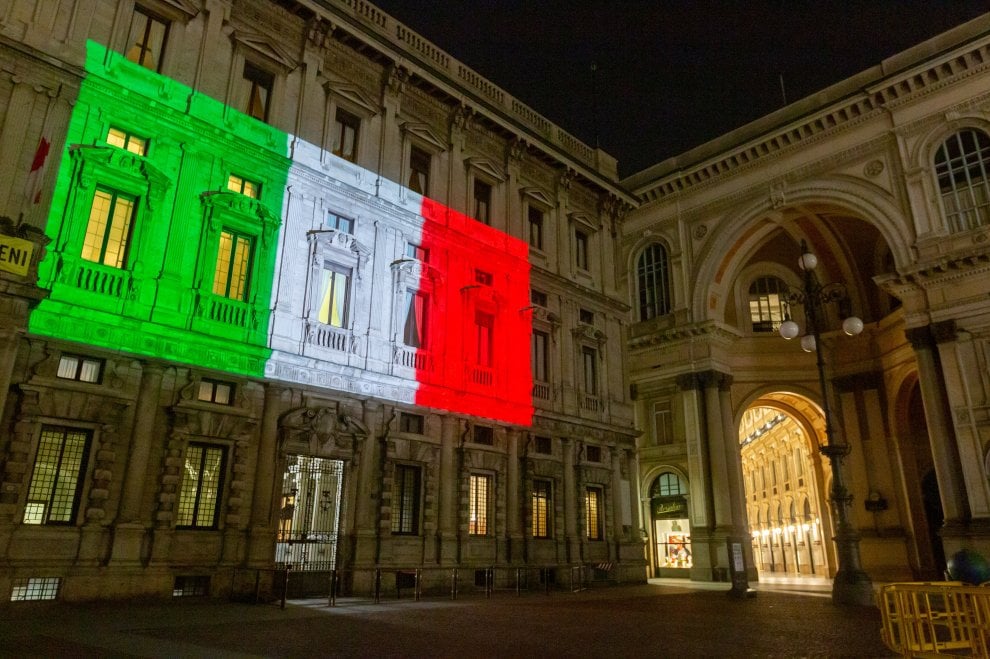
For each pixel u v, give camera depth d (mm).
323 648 10039
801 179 38031
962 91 32188
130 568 16062
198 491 17844
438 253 25500
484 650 10148
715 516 37594
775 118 40344
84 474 16141
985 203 30766
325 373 20766
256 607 16047
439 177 26516
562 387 29281
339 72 23953
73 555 15547
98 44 18344
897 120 34406
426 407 23266
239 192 20547
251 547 18094
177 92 19562
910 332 32000
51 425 15930
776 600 22094
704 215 42438
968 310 30109
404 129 25438
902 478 37250
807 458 46188
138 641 10469
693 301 41531
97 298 16969
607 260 34438
